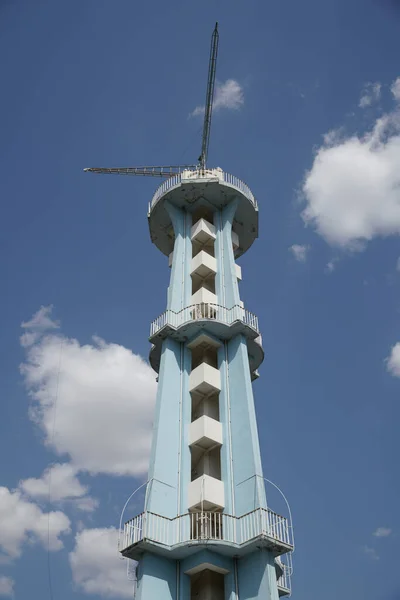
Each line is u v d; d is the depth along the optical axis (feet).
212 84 177.68
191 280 131.54
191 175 145.07
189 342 118.73
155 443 102.99
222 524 95.40
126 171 194.18
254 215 144.36
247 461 100.78
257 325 122.52
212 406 115.75
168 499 98.02
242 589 89.15
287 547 89.66
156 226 147.74
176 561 93.71
